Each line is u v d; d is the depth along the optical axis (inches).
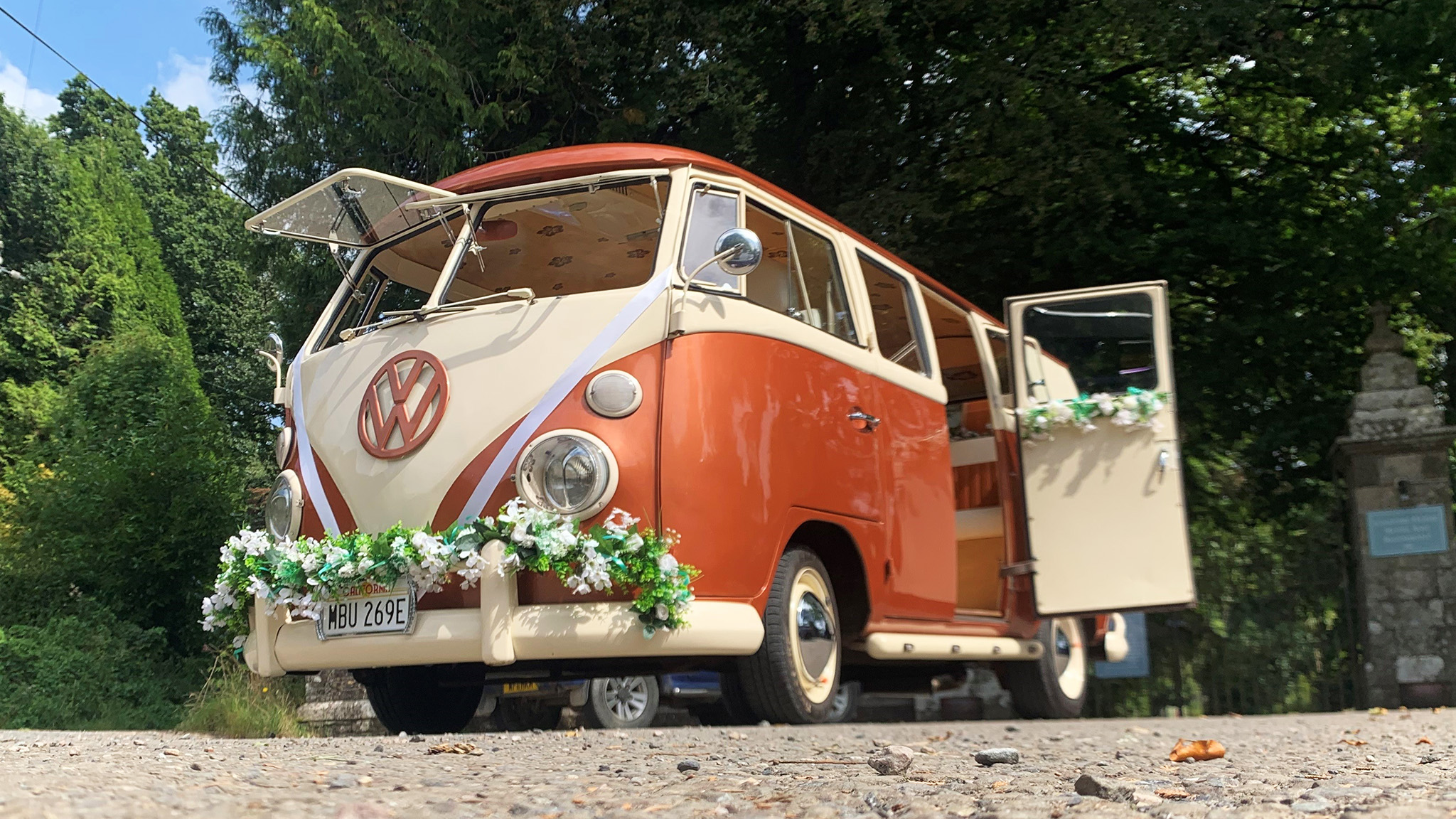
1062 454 339.9
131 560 530.3
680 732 208.2
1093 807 91.7
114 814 80.0
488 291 247.0
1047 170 562.6
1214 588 615.2
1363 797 97.0
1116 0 561.9
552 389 216.5
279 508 236.7
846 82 614.9
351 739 206.1
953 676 360.8
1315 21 646.5
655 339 218.7
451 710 276.1
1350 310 671.8
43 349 1184.8
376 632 215.8
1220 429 661.9
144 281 1296.8
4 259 1247.5
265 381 1171.3
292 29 543.2
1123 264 600.4
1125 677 625.9
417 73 521.7
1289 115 690.8
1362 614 535.2
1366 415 539.5
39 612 522.9
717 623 212.7
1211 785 111.5
